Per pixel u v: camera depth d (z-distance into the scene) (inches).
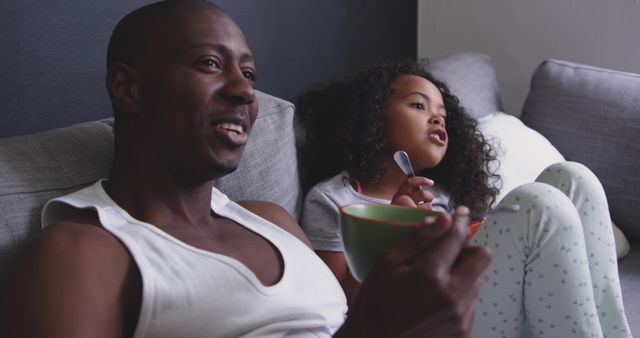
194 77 39.6
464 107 76.4
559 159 79.0
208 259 37.9
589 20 96.8
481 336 48.9
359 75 68.1
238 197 52.1
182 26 40.4
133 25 41.2
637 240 80.1
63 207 39.1
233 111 40.2
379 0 98.0
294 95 83.9
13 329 31.4
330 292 43.3
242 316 37.4
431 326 27.7
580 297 46.2
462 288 27.6
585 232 51.9
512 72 103.6
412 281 27.1
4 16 51.6
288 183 56.7
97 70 59.3
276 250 43.0
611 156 79.7
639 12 93.2
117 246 35.5
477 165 69.8
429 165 64.3
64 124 56.7
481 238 48.1
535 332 48.4
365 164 63.3
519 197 46.9
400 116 63.7
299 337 39.8
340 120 65.2
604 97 82.0
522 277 47.0
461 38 106.2
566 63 87.5
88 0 57.9
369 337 28.5
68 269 32.9
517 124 80.0
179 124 39.6
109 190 41.1
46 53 54.8
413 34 108.2
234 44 41.5
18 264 33.3
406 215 32.5
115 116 41.5
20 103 53.1
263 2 77.5
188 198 41.5
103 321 32.9
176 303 35.6
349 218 30.5
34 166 41.6
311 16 85.2
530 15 100.7
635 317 60.7
